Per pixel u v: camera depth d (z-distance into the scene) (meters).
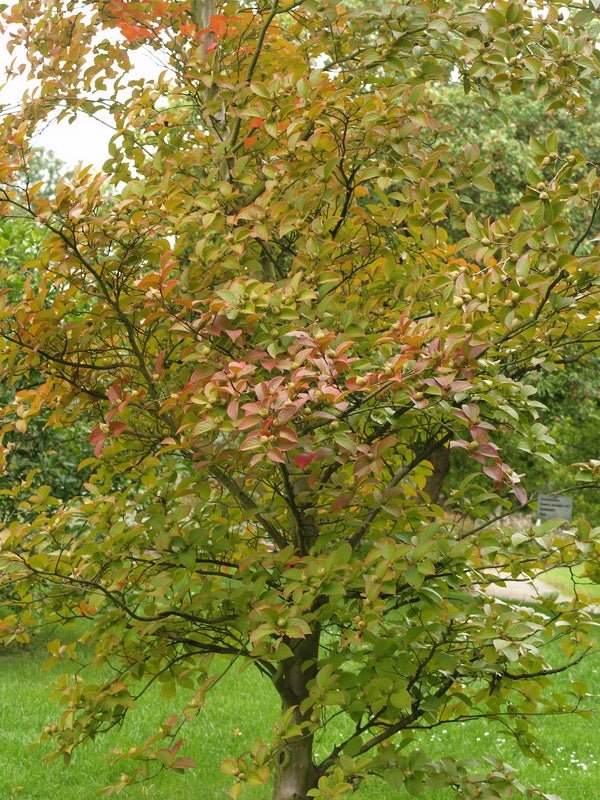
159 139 4.02
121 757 3.30
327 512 3.43
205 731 6.44
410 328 2.77
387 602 3.45
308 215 3.47
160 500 3.39
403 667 3.21
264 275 3.89
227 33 4.16
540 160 2.94
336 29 3.84
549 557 3.34
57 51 4.18
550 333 3.36
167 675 3.50
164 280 2.89
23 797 5.02
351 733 6.39
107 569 3.29
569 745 6.43
